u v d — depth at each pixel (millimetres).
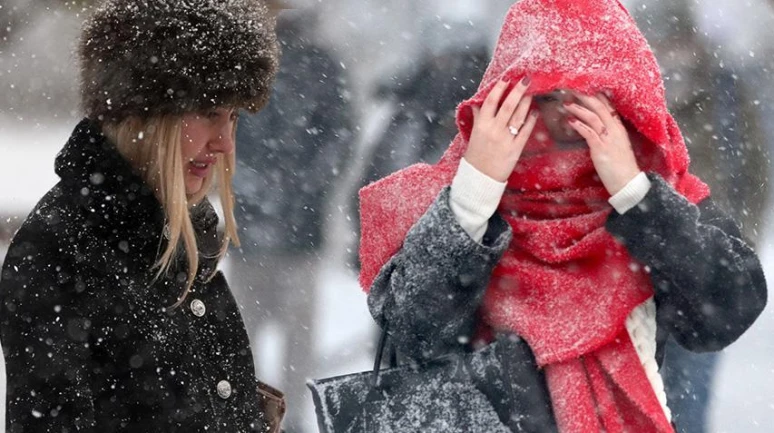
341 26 20578
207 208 11688
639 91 11195
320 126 20734
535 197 11742
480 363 11375
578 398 11344
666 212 11086
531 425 11320
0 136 42500
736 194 18906
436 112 20594
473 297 11258
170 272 11109
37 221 10820
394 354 11820
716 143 18828
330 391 11469
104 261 10781
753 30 18781
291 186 20875
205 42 10875
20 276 10656
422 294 11195
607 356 11516
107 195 10867
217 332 11555
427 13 20547
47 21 39500
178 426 10867
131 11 10898
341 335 22344
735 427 20344
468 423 11266
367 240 11938
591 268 11547
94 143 10953
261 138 20766
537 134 11695
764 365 22922
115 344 10734
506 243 11219
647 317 11734
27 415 10469
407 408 11352
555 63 11203
